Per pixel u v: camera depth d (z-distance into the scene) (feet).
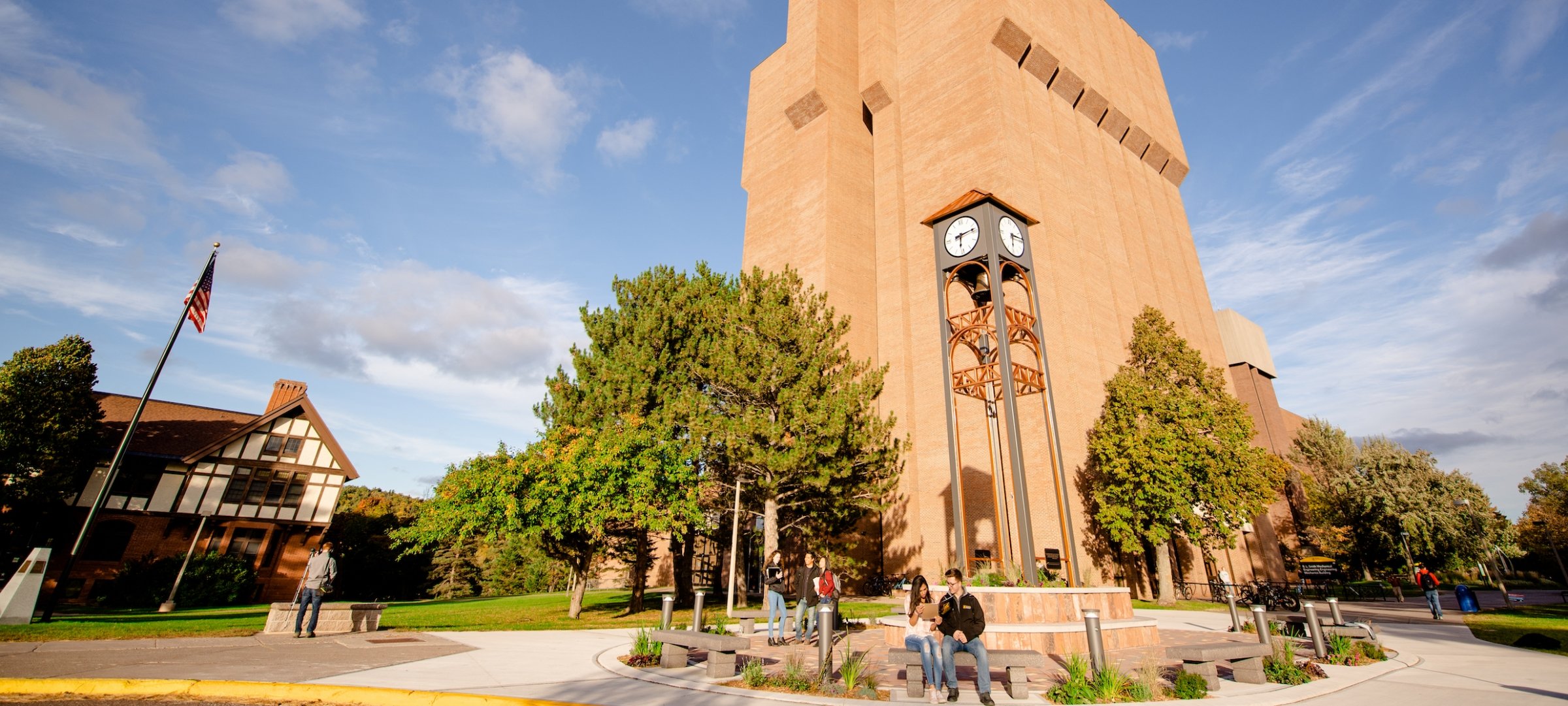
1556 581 203.00
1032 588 45.37
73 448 102.17
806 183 136.67
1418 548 139.33
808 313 74.33
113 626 46.70
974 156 118.73
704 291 82.64
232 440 123.75
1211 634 52.90
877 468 73.10
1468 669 34.42
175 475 119.24
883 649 43.47
